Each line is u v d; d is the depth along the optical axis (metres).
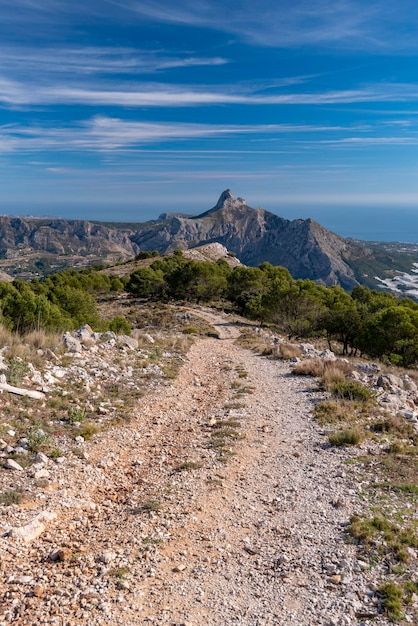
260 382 21.33
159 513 8.63
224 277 85.69
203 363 26.84
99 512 8.67
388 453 11.70
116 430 13.05
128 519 8.40
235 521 8.48
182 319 56.72
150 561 7.06
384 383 19.05
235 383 20.66
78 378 16.66
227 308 75.56
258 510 8.95
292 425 14.55
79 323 34.47
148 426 14.03
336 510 8.77
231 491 9.77
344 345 47.88
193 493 9.54
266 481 10.34
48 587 6.31
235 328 51.53
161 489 9.73
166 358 25.69
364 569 6.80
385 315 41.75
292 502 9.22
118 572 6.66
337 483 10.01
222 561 7.14
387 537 7.57
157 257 147.38
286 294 53.41
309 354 30.28
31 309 23.27
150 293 86.81
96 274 95.38
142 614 5.88
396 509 8.66
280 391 19.34
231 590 6.43
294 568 6.94
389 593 6.15
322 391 18.64
